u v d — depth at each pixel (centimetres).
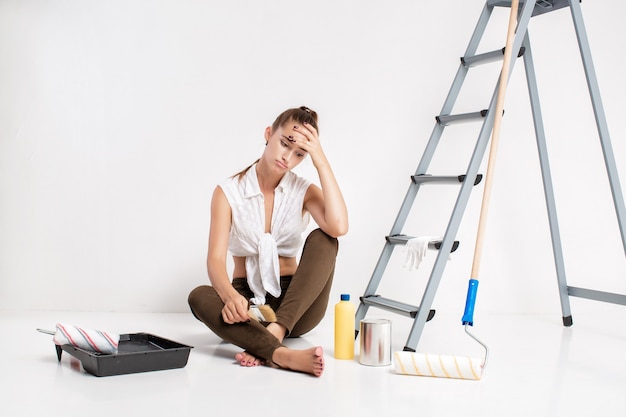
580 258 385
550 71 379
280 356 235
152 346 259
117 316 355
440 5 373
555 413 191
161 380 222
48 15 361
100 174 366
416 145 374
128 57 364
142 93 365
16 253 365
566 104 381
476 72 374
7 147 362
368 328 247
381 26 371
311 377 228
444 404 199
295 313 255
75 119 364
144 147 366
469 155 376
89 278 368
